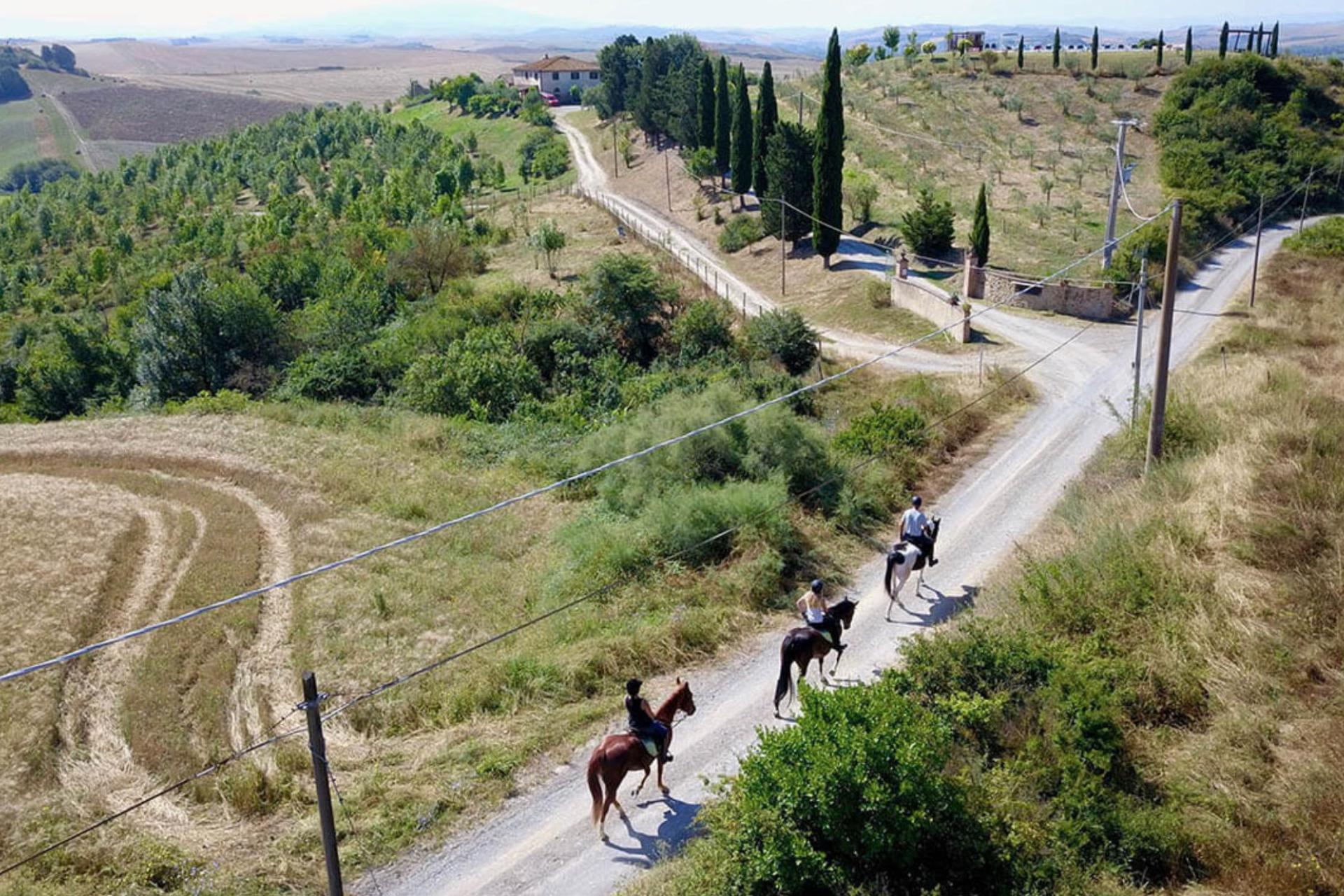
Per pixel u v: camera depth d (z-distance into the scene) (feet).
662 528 77.25
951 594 70.69
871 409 115.14
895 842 40.29
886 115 304.91
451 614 74.74
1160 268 166.20
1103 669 51.21
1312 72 299.38
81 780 54.80
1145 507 69.77
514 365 141.69
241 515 97.60
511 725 56.65
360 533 92.63
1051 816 43.62
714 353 151.64
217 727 59.31
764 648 64.75
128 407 174.81
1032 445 100.37
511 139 427.33
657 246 233.14
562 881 44.57
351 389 154.40
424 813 49.01
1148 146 264.72
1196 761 46.98
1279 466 68.80
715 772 51.93
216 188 416.87
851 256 204.85
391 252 237.04
